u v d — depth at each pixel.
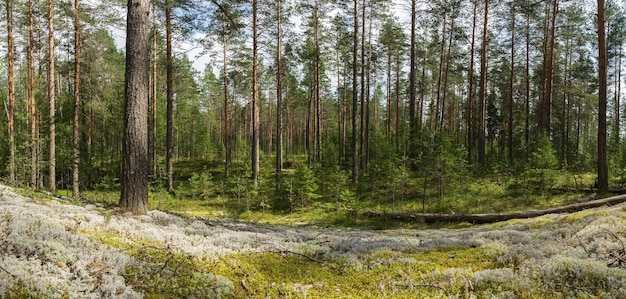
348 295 4.98
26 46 27.25
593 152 32.53
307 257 6.58
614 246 5.68
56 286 3.83
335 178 19.81
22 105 27.09
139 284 4.41
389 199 19.16
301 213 18.14
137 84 8.21
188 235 7.27
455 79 39.22
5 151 17.67
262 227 11.67
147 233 6.53
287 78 36.62
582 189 15.98
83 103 22.34
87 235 5.62
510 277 5.09
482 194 17.53
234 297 4.67
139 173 8.35
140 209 8.35
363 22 26.11
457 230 11.89
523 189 16.92
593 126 54.31
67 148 19.88
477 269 5.89
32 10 23.19
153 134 30.11
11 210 6.36
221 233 8.06
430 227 13.84
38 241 4.71
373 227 14.37
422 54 33.25
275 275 5.65
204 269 5.22
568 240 6.78
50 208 7.34
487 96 38.94
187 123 51.19
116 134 32.78
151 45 28.59
